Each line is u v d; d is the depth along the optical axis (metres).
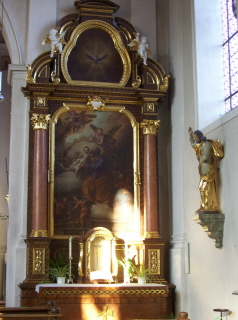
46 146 11.34
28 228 11.12
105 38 12.06
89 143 11.77
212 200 9.14
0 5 12.08
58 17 12.25
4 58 18.38
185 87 11.31
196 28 10.86
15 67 11.82
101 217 11.48
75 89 11.57
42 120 11.33
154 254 11.20
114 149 11.84
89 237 10.98
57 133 11.63
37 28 12.04
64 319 9.86
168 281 11.52
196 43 10.80
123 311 10.11
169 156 12.09
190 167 10.73
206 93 10.62
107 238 11.07
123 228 11.52
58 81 11.45
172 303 11.06
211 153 9.14
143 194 11.68
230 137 8.79
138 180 11.73
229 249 8.70
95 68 11.91
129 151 11.88
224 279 8.85
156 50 12.52
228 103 10.45
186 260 10.75
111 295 10.09
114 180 11.70
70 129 11.73
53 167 11.41
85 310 9.97
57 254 11.16
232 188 8.63
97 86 11.68
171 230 11.77
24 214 11.28
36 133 11.30
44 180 11.16
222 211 9.02
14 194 11.35
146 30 12.60
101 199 11.56
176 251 11.09
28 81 11.26
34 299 10.52
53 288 9.89
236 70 10.19
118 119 11.98
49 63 11.53
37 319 7.30
